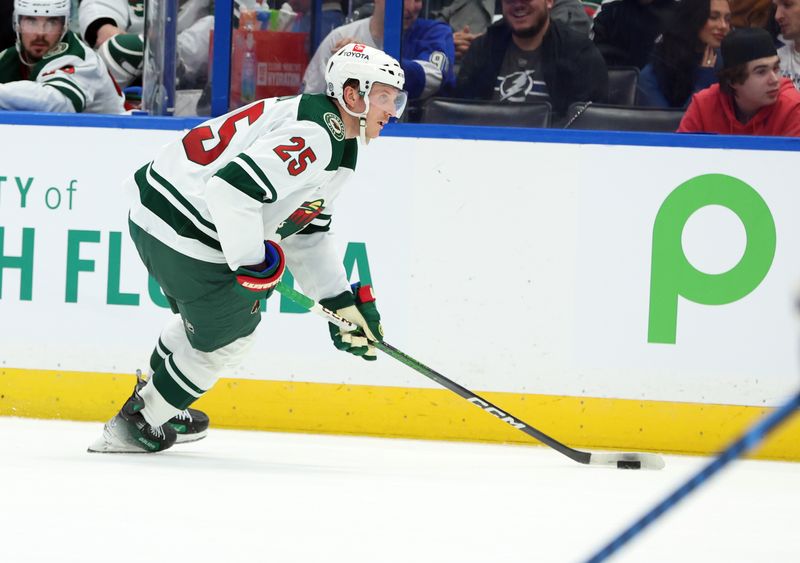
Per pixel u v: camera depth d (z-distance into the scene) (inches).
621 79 539.2
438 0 529.7
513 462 442.0
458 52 533.6
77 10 709.9
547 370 490.6
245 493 345.1
